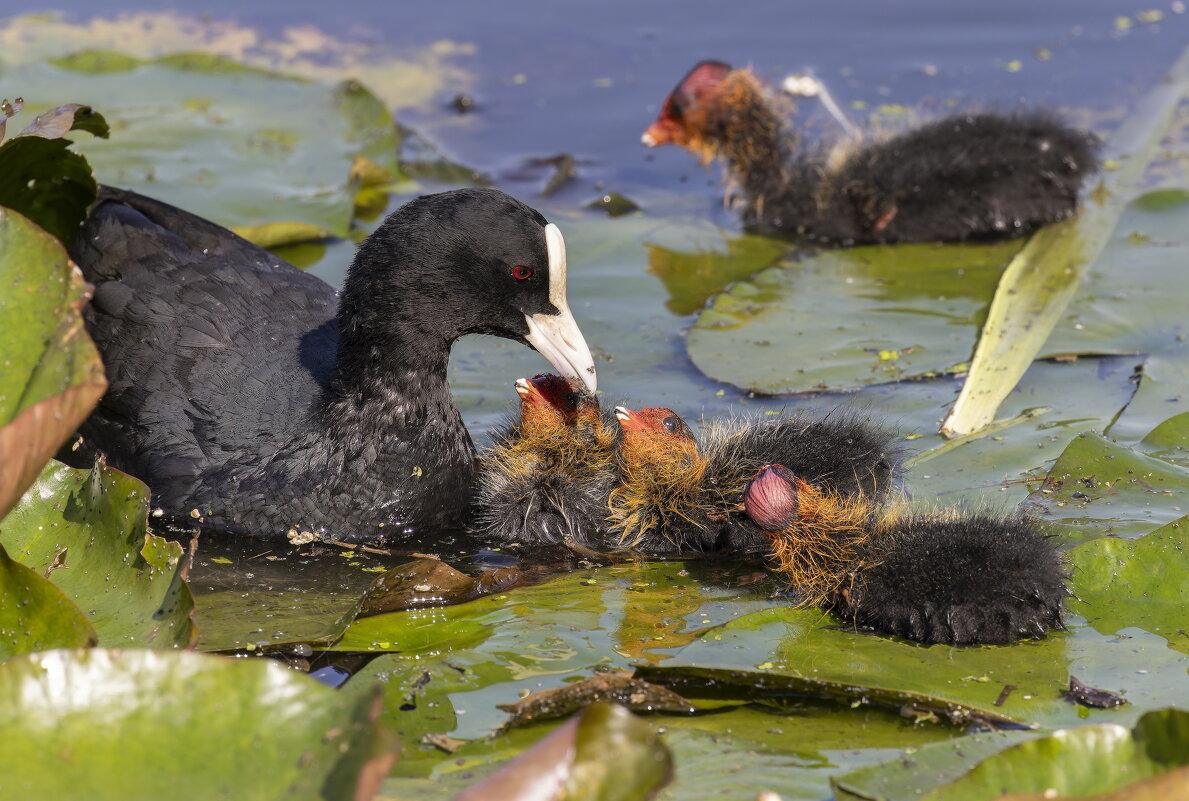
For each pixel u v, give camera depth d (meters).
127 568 6.88
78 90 16.81
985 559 7.31
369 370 8.95
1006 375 10.54
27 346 6.19
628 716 4.88
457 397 10.89
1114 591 7.69
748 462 8.90
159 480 9.05
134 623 6.60
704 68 14.71
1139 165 15.00
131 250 9.57
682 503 8.82
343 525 8.99
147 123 15.92
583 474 9.23
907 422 10.09
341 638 7.35
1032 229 13.95
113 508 7.04
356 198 14.49
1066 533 8.32
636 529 8.98
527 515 9.10
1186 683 6.74
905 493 8.96
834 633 7.42
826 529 7.89
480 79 17.73
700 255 13.65
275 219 13.44
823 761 6.14
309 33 19.14
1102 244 13.15
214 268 9.69
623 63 18.14
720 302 12.24
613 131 16.39
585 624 7.60
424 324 8.85
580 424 9.24
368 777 4.70
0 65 17.39
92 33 18.73
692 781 5.95
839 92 16.62
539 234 8.74
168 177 14.40
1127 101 16.28
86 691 5.13
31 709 5.09
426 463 9.09
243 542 8.88
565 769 4.72
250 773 4.93
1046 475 9.10
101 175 14.38
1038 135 13.79
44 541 7.15
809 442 9.08
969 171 13.59
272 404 9.09
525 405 9.18
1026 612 7.19
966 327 11.62
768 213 14.50
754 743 6.32
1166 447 9.34
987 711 6.42
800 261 13.48
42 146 8.36
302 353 9.35
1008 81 16.81
